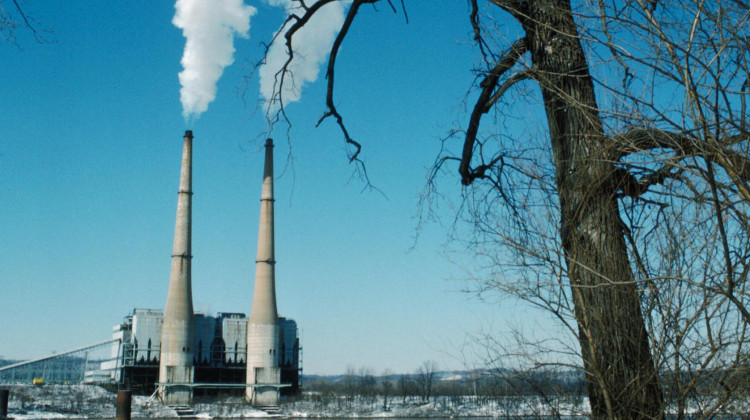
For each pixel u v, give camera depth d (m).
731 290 4.50
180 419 98.31
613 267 5.78
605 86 5.10
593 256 5.88
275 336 111.88
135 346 116.62
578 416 5.81
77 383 123.12
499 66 7.35
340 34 8.96
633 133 5.36
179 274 108.56
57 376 139.12
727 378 5.16
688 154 4.75
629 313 5.67
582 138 6.17
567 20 5.71
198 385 107.94
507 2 7.14
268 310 111.56
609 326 5.69
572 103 5.71
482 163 8.09
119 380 118.50
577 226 6.07
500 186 7.67
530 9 6.87
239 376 126.00
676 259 5.44
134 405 105.38
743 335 5.04
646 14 4.54
